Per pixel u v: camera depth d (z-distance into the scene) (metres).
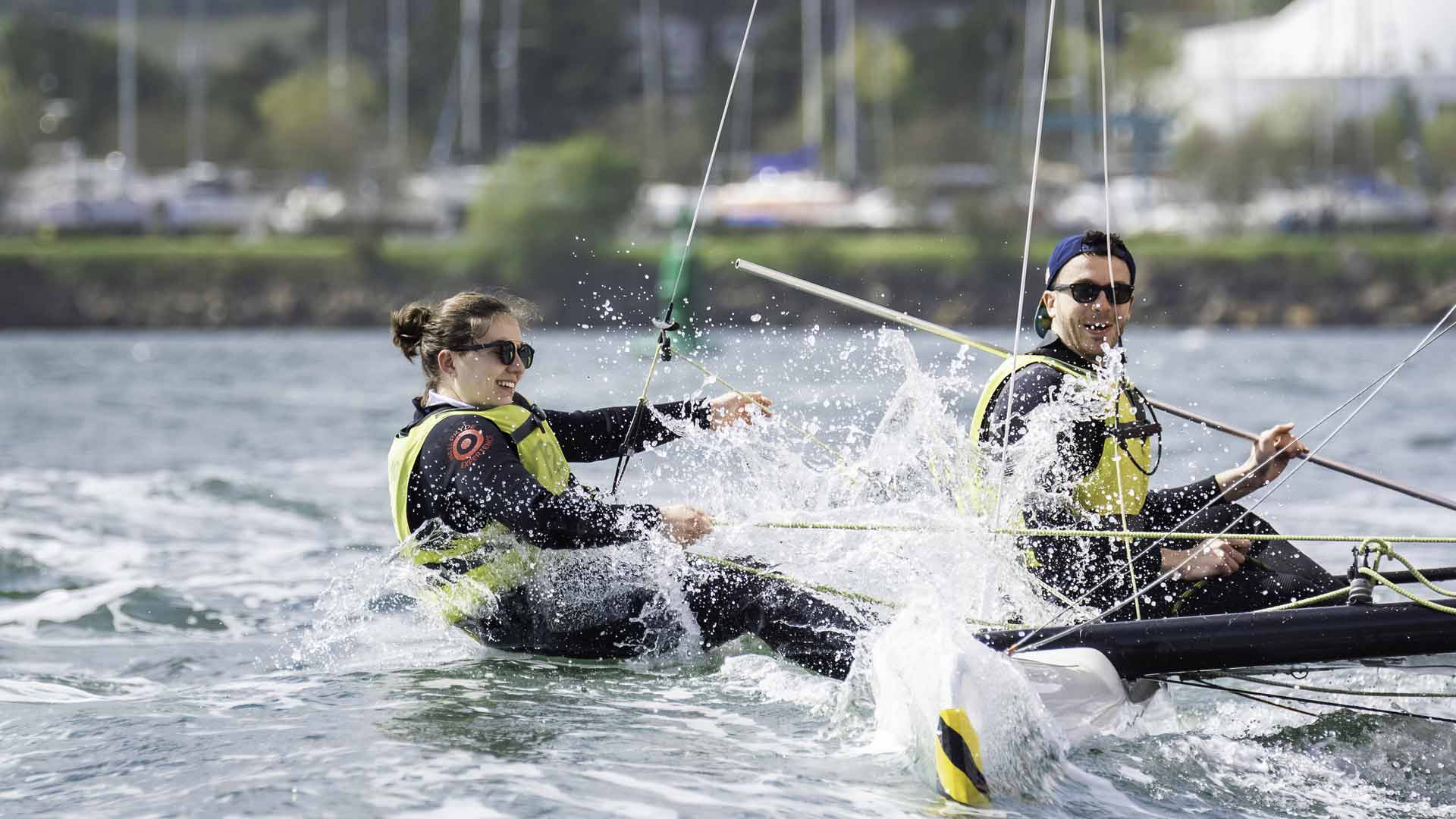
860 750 12.02
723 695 13.91
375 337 150.62
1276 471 15.23
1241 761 12.23
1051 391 14.39
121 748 11.73
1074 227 174.50
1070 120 199.50
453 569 15.05
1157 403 15.62
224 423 48.34
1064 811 10.73
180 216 189.25
